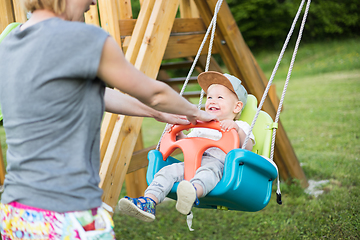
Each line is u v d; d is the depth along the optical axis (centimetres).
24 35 116
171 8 286
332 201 356
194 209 395
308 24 1723
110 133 266
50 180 111
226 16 347
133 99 174
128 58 273
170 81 464
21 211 114
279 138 403
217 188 184
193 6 403
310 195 392
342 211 332
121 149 258
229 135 203
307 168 469
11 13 302
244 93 258
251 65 370
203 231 345
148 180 208
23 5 123
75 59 107
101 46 109
